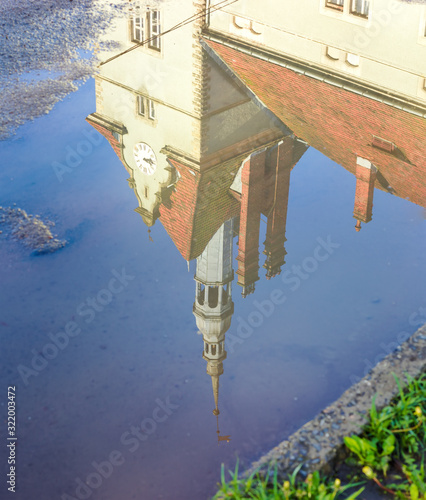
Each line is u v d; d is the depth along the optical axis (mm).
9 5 14703
